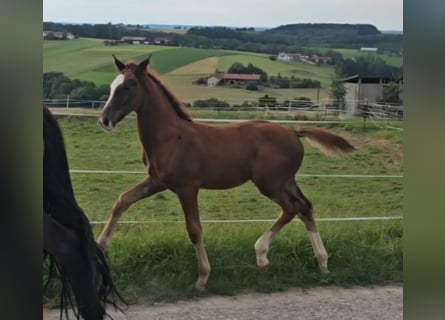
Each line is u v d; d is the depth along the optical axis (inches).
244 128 191.0
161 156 183.2
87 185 278.1
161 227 214.1
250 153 189.6
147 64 183.6
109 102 179.8
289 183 194.2
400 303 175.3
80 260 121.7
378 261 205.6
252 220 224.5
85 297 122.7
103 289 129.3
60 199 119.6
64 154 122.3
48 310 156.0
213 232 212.4
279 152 191.0
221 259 195.8
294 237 209.5
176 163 182.2
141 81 181.3
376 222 235.1
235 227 221.3
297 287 191.5
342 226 229.1
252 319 161.0
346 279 196.7
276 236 209.2
